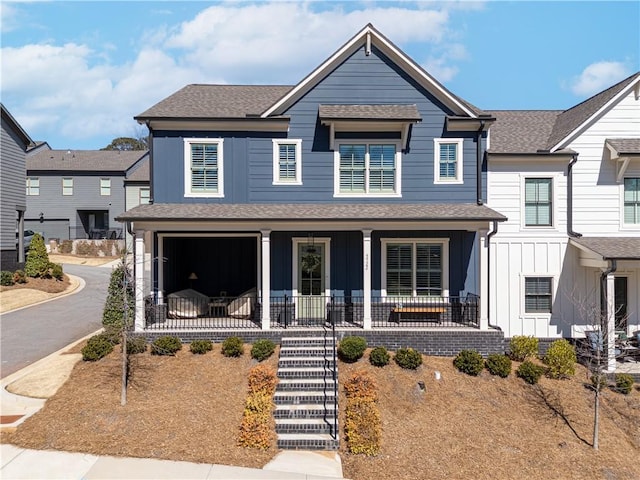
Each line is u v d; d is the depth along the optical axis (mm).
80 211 44031
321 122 15461
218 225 14516
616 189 16453
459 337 14266
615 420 12141
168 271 16234
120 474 8625
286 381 12008
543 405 12312
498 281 16359
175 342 13523
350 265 15906
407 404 11820
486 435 11023
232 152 15867
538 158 16281
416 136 16031
